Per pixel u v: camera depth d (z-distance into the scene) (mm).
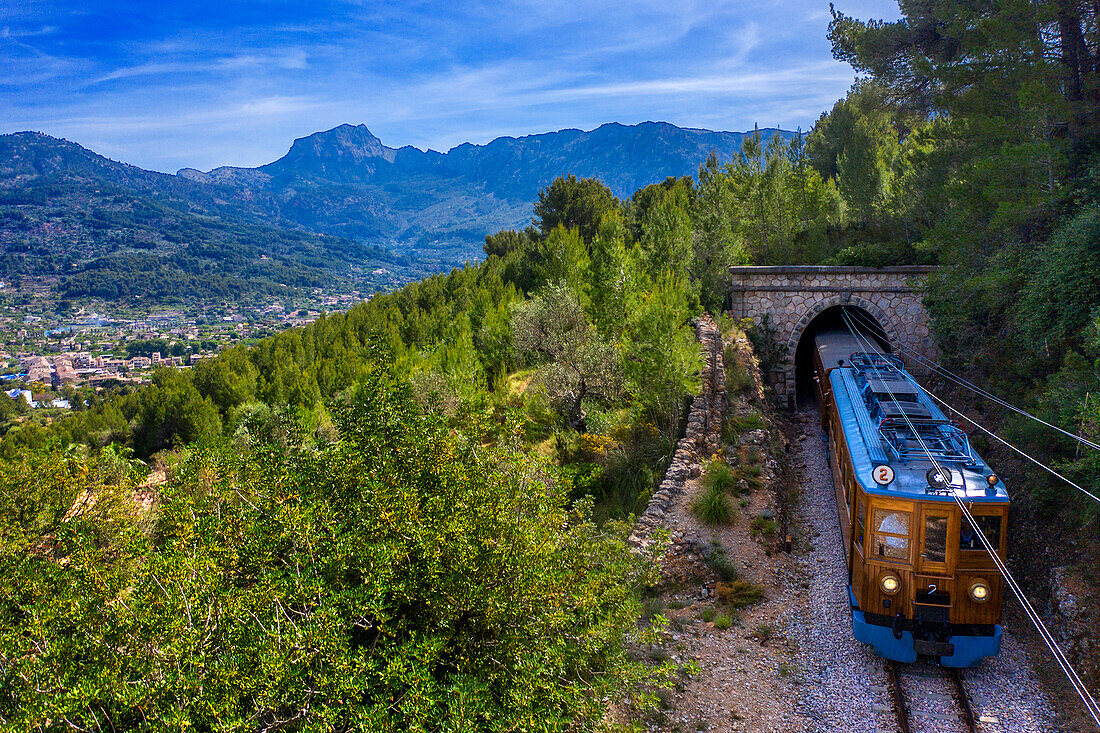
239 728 5789
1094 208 17031
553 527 9359
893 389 17047
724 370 27438
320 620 6438
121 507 10961
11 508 10664
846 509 15742
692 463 20484
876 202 37656
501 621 8016
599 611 9000
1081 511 14961
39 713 5582
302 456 9180
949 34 27578
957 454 13633
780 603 14922
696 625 14008
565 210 52969
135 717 6199
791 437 27062
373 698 6754
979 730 10922
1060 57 23141
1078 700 11297
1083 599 13125
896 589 12539
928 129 35938
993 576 12078
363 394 9961
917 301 29719
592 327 27391
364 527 7938
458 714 6465
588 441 23312
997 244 22062
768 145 40125
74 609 6660
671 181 61938
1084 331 15453
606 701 9219
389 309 51750
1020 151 20328
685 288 31844
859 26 32750
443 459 9156
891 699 11695
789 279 31406
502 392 29391
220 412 36875
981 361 23453
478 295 40875
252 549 7566
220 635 6551
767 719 11266
